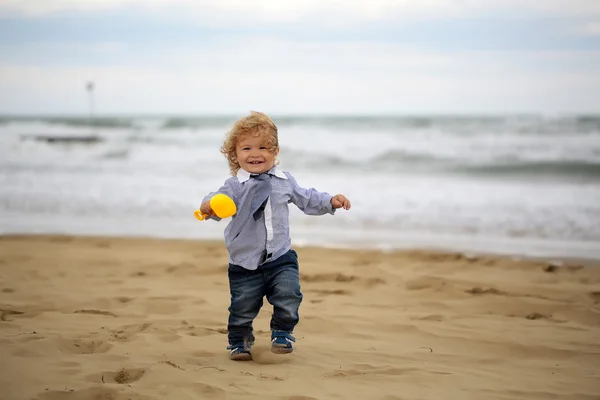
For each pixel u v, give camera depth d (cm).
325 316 560
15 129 3116
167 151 2386
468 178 1706
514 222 1149
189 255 874
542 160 1894
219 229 1120
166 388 358
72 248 917
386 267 813
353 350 459
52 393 343
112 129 3084
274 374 394
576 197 1373
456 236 1053
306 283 715
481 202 1334
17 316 530
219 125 3183
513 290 682
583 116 2381
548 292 679
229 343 427
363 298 640
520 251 938
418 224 1148
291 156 2131
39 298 604
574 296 662
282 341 429
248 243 414
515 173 1770
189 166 1972
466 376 404
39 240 991
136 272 745
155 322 520
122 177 1731
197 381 373
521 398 368
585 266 838
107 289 652
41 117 3772
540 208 1262
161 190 1514
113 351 432
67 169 1923
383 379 392
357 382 384
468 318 563
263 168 423
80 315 537
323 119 3153
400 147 2233
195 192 1484
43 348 424
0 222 1177
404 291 672
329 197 429
